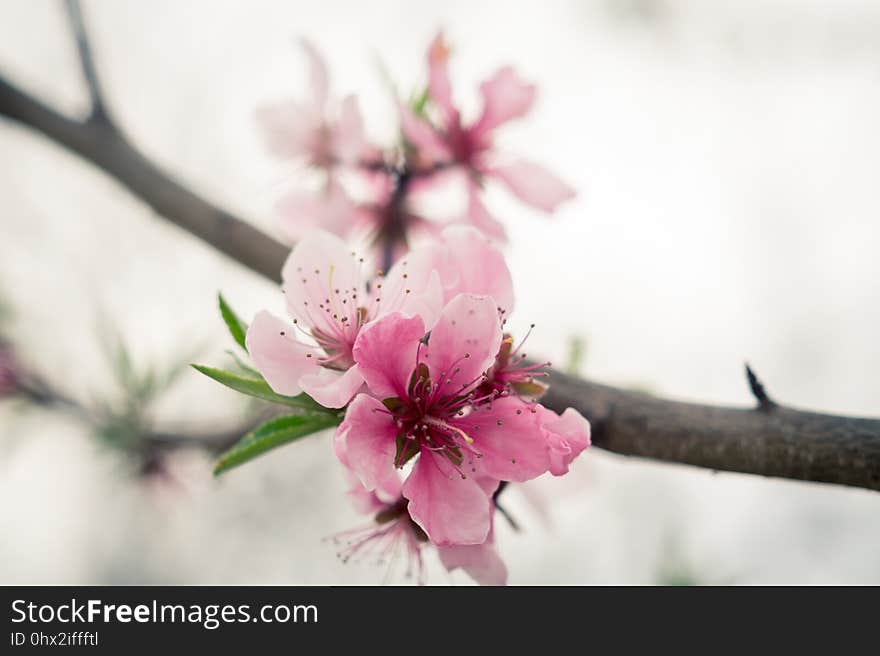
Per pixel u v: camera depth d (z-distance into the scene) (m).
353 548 0.49
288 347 0.47
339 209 0.54
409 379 0.47
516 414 0.47
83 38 0.58
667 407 0.48
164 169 0.57
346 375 0.46
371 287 0.48
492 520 0.47
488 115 0.53
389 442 0.46
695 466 0.48
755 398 0.48
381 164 0.54
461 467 0.46
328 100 0.54
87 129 0.58
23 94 0.58
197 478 0.69
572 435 0.46
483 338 0.46
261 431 0.47
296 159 0.54
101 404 0.69
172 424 0.68
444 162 0.53
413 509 0.46
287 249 0.54
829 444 0.47
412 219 0.54
